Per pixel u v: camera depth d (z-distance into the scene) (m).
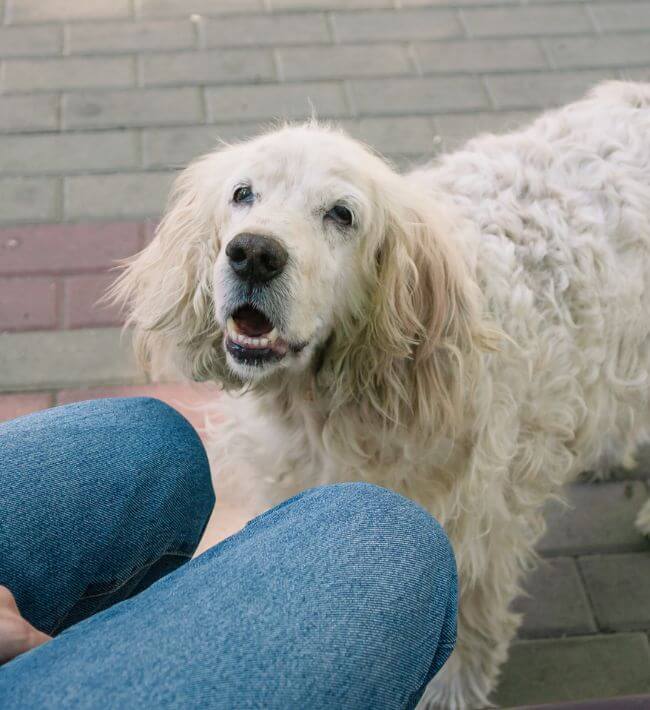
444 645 1.15
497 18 4.19
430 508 1.96
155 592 1.08
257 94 3.75
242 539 1.19
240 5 4.18
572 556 2.63
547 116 2.47
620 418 2.39
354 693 0.96
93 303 3.04
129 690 0.90
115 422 1.42
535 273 2.04
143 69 3.83
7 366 2.87
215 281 1.70
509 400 1.96
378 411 1.86
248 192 1.76
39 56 3.87
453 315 1.82
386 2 4.24
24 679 0.93
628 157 2.22
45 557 1.26
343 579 1.07
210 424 2.29
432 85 3.84
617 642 2.45
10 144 3.50
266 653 0.96
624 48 4.07
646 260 2.16
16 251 3.15
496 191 2.13
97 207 3.31
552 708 1.71
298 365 1.75
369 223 1.73
